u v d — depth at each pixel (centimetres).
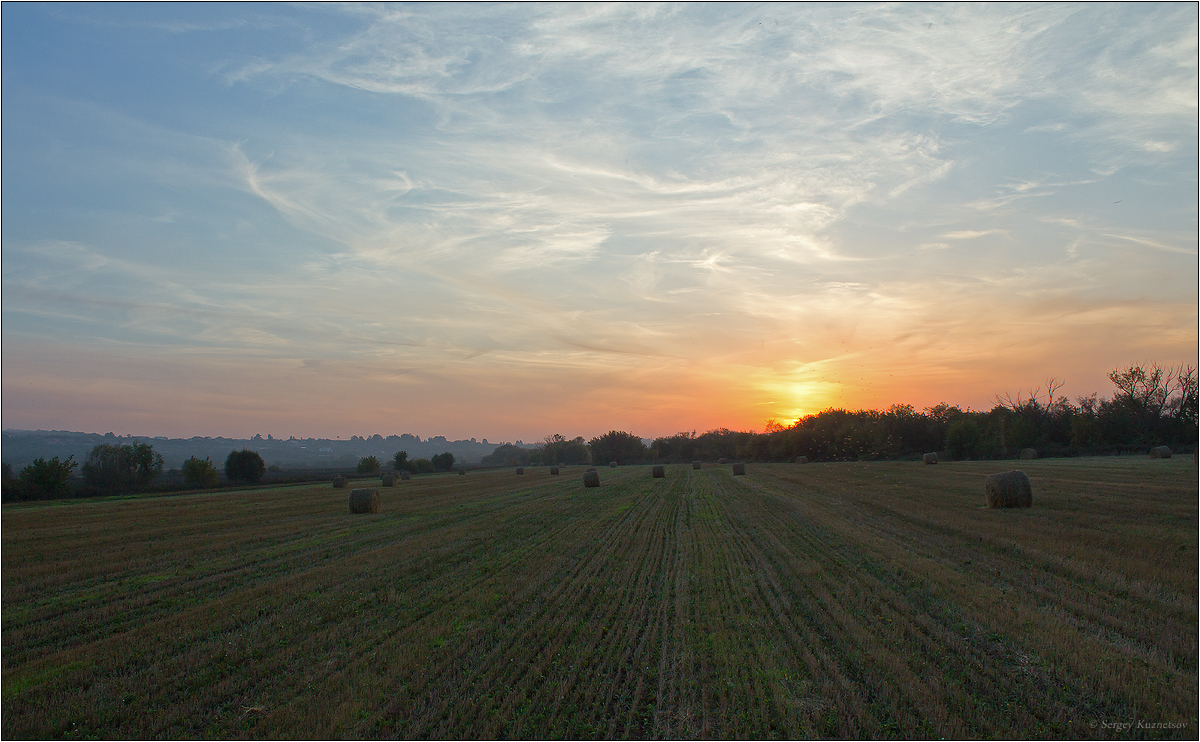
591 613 999
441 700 693
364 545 1781
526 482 5222
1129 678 693
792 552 1456
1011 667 733
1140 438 6581
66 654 891
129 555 1709
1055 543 1409
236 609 1105
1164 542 1374
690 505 2669
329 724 645
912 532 1688
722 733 600
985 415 8131
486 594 1137
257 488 5434
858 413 9875
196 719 671
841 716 623
